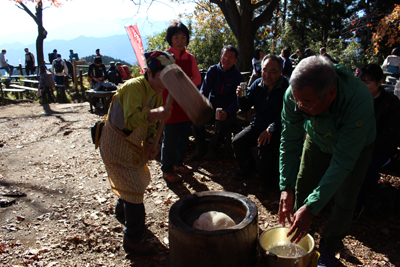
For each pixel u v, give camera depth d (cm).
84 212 332
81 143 588
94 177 429
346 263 254
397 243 277
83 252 269
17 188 388
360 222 310
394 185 381
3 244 272
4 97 1286
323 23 2267
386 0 2150
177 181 406
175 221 211
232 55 426
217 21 1739
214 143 467
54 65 1340
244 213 234
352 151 183
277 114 368
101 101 1049
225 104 453
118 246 278
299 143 229
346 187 220
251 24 1196
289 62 684
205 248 197
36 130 694
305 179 246
